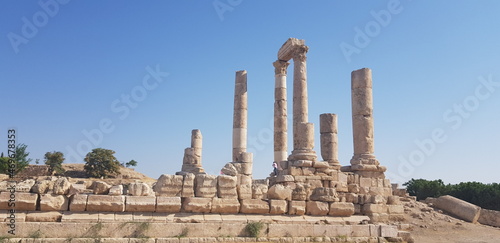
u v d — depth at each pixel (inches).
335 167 898.1
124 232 550.3
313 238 619.8
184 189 620.1
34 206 550.3
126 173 2337.6
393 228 677.9
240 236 596.7
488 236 800.9
